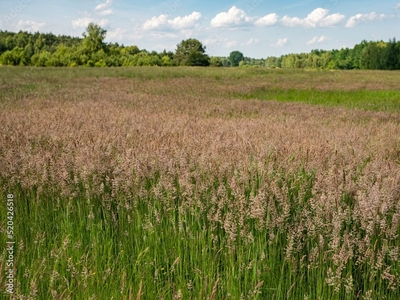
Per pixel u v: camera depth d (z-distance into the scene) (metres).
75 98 16.30
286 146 5.92
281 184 4.70
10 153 5.06
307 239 3.58
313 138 7.16
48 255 3.43
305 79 35.34
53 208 4.23
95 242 3.58
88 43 84.19
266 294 3.25
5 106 12.57
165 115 11.22
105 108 12.59
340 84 30.14
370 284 3.25
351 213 3.98
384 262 3.38
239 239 3.55
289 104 16.64
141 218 4.07
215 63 82.50
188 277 3.47
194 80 32.19
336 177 4.46
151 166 4.75
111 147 5.71
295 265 3.33
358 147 6.44
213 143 5.93
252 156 5.29
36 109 11.57
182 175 4.42
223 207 4.09
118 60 83.38
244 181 4.40
